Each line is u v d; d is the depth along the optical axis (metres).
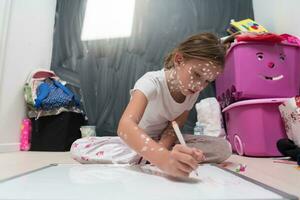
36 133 1.95
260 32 1.63
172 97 0.97
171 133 1.05
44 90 1.96
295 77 1.51
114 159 0.99
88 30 2.32
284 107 1.31
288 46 1.52
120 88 2.17
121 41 2.24
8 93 1.83
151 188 0.52
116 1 2.32
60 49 2.34
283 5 1.68
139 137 0.70
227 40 1.59
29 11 2.05
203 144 1.07
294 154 1.18
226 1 2.14
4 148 1.78
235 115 1.56
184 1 2.19
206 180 0.62
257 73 1.49
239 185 0.56
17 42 1.92
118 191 0.49
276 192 0.49
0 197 0.45
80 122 2.09
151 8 2.24
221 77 1.80
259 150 1.40
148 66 2.15
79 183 0.56
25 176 0.65
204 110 1.77
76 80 2.25
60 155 1.59
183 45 0.87
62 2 2.41
